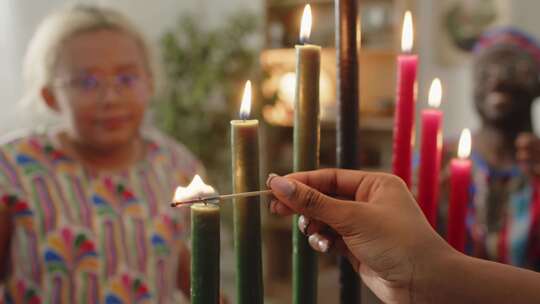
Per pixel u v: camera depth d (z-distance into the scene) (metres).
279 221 4.63
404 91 0.82
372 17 4.55
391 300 0.82
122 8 4.22
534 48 2.16
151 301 1.63
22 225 1.53
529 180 1.98
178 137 4.00
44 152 1.59
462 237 0.87
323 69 4.57
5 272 1.59
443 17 4.46
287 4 4.54
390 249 0.77
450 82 4.52
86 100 1.54
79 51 1.54
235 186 0.73
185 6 4.77
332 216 0.77
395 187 0.81
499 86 2.13
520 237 1.91
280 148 4.81
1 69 3.36
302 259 0.80
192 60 4.12
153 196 1.71
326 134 4.67
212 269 0.69
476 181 2.04
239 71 4.18
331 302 2.26
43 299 1.53
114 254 1.59
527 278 0.75
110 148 1.64
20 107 1.84
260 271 0.74
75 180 1.60
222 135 4.16
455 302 0.76
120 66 1.58
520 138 2.03
